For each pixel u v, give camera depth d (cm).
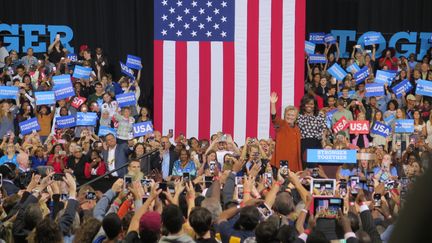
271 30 1845
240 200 767
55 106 1958
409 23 2534
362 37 2427
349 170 1202
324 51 2412
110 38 2469
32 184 752
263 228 488
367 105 2006
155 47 1864
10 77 2112
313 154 952
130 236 518
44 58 2333
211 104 1858
